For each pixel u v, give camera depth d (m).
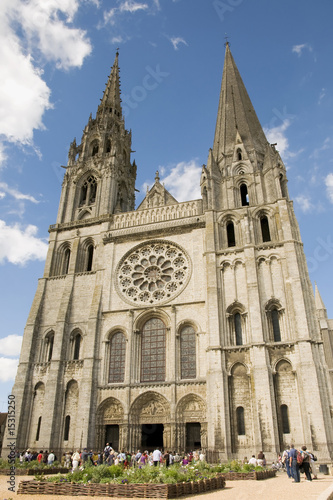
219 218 58.47
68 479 23.78
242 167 63.34
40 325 59.78
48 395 52.28
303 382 43.72
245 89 77.94
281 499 18.17
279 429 43.28
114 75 92.94
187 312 53.22
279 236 54.38
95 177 73.12
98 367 53.38
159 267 58.34
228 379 47.00
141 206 66.75
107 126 80.19
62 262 65.88
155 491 20.69
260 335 47.38
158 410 49.25
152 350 53.47
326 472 35.38
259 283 51.47
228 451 42.69
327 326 90.94
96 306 56.97
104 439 49.69
